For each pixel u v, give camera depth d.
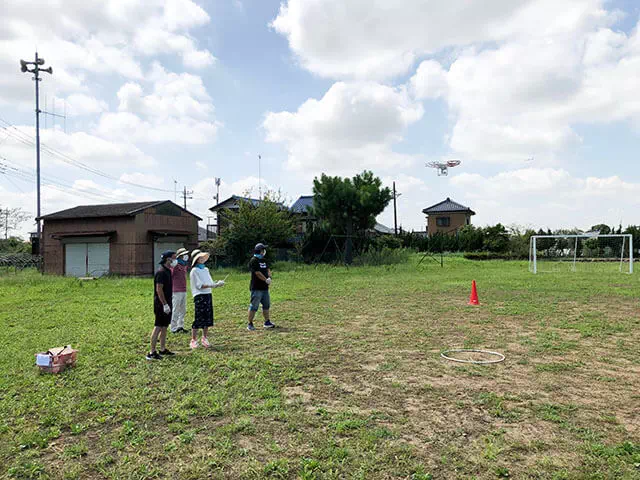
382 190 29.16
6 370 5.67
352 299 12.74
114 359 6.15
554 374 5.39
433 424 3.93
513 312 10.12
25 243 37.75
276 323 8.98
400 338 7.49
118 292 15.27
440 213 55.59
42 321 9.28
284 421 4.04
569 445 3.50
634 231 39.06
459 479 3.03
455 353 6.48
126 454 3.48
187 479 3.11
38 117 30.17
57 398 4.66
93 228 24.67
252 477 3.11
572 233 40.66
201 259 6.91
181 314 8.19
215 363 5.91
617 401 4.47
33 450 3.56
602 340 7.23
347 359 6.14
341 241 30.41
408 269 26.06
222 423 4.03
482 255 39.25
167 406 4.45
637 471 3.08
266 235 26.58
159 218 25.62
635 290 14.45
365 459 3.30
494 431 3.76
